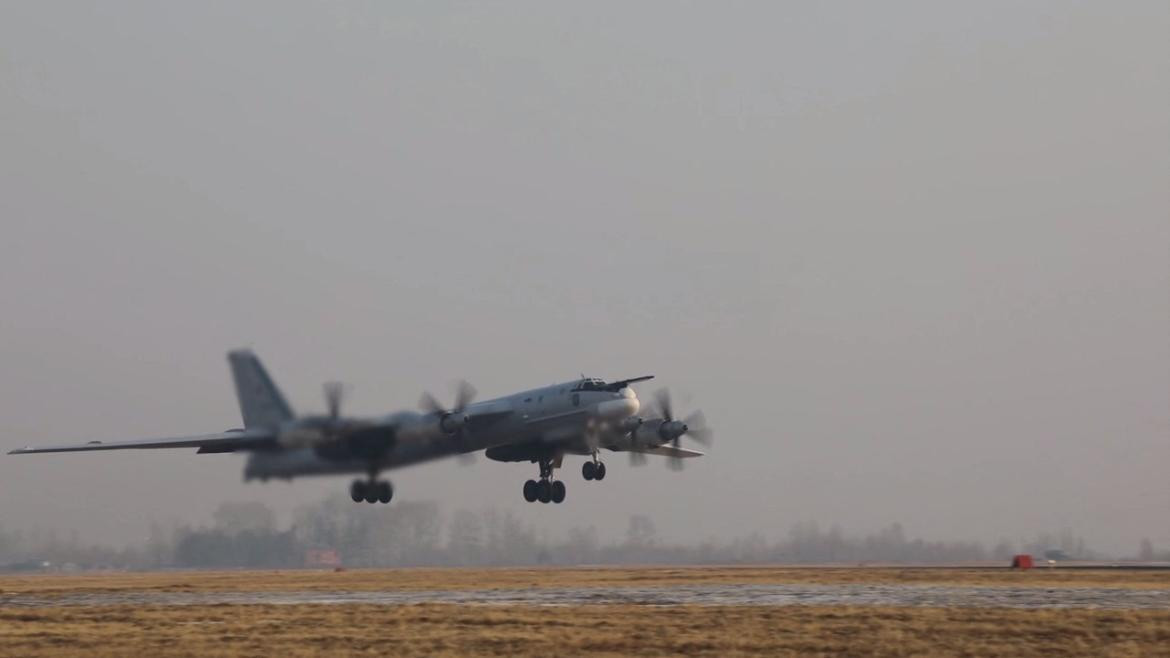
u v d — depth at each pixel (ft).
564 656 354.54
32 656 368.89
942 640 379.76
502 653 360.89
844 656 352.49
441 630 415.85
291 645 382.01
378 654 361.71
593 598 554.87
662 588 629.51
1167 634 387.96
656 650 363.76
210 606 528.22
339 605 524.11
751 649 364.17
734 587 633.61
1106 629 399.65
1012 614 447.01
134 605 543.80
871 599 536.42
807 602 522.47
